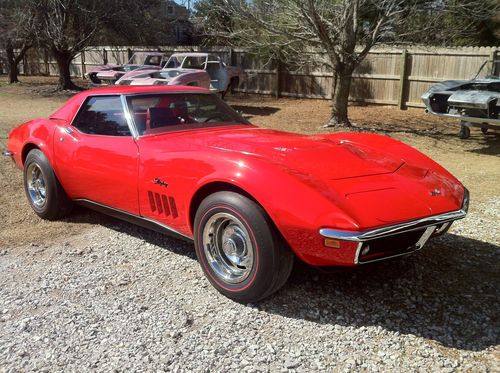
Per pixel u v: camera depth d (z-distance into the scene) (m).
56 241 4.53
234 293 3.28
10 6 20.27
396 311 3.20
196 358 2.72
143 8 22.92
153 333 2.96
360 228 2.77
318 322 3.07
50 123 4.91
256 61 19.55
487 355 2.72
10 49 24.89
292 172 3.12
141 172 3.89
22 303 3.36
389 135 11.17
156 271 3.83
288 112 15.31
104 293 3.48
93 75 18.02
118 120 4.27
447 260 3.97
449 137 10.96
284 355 2.74
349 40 11.43
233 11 11.12
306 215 2.87
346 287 3.52
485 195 5.96
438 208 3.12
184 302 3.34
